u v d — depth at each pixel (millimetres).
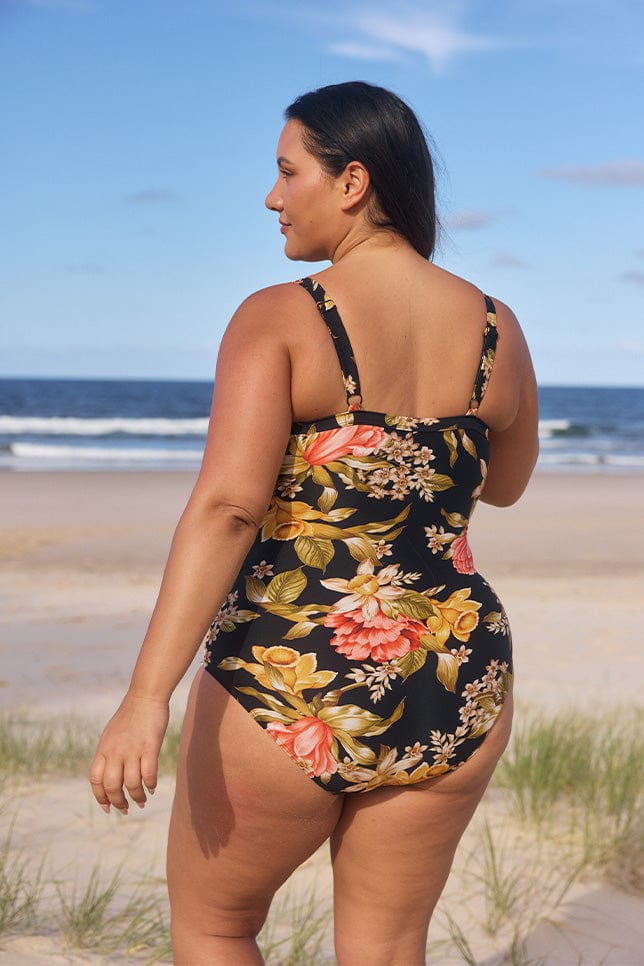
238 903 1761
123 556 12039
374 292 1710
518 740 4598
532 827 3908
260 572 1679
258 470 1590
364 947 1799
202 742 1683
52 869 3457
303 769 1629
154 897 3248
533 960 2898
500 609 1808
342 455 1646
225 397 1613
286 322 1636
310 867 3592
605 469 32062
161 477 24328
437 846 1779
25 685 6250
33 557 11859
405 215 1780
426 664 1678
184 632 1558
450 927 3018
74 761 4633
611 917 3197
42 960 2742
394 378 1683
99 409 67062
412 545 1693
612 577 11180
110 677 6500
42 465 30219
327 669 1630
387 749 1647
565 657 7270
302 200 1785
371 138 1753
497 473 2094
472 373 1767
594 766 4445
